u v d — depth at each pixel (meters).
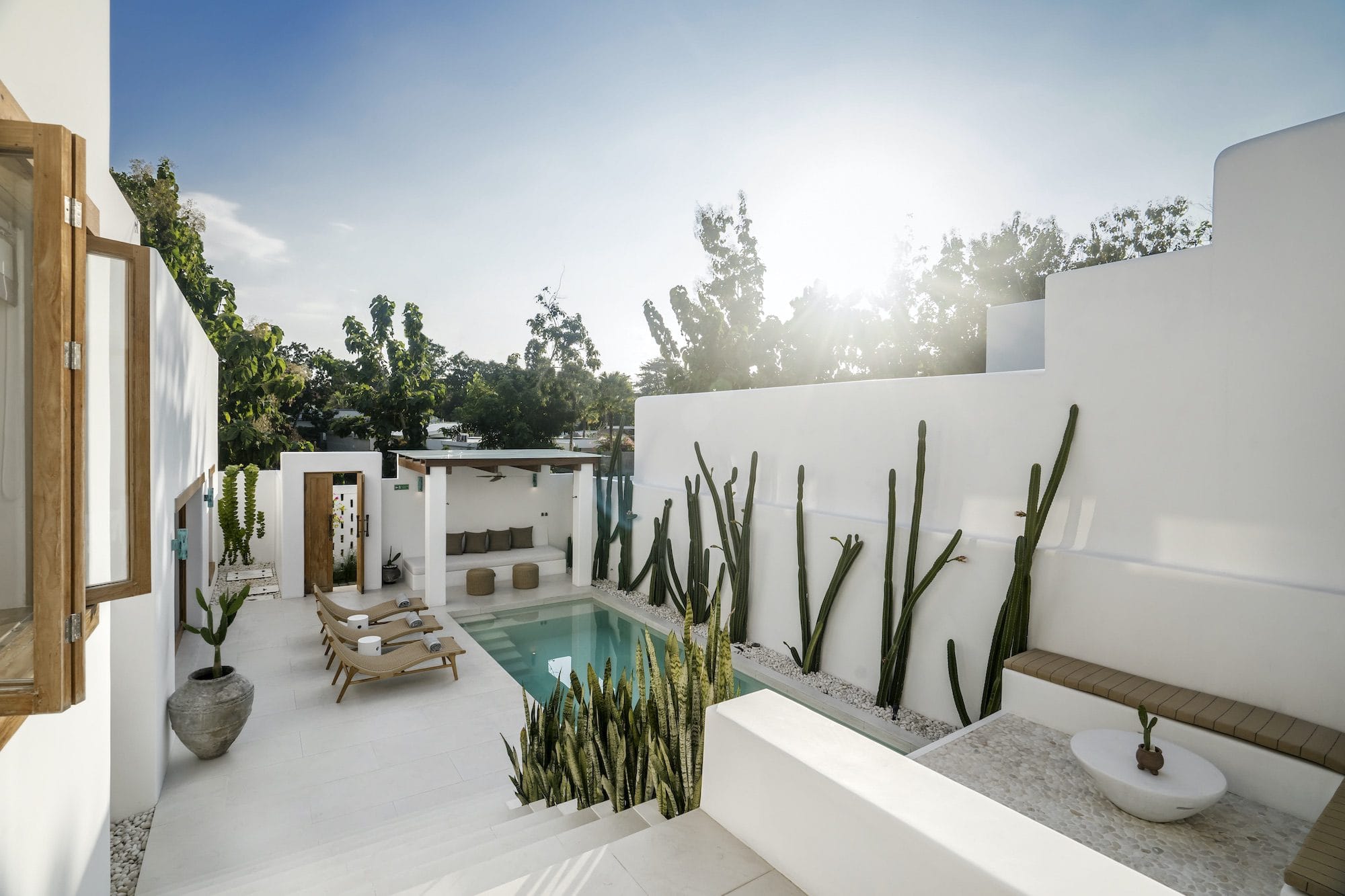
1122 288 5.79
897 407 7.84
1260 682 4.88
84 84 3.69
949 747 5.27
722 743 3.05
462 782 6.02
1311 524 4.79
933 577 7.03
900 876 2.21
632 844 2.91
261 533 13.73
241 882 4.16
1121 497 5.80
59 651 1.94
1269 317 4.97
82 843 3.05
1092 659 5.83
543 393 32.38
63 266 1.93
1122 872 1.97
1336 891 2.96
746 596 9.57
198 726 6.02
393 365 30.75
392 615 9.95
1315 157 4.75
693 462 11.16
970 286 27.50
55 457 1.93
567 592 12.56
